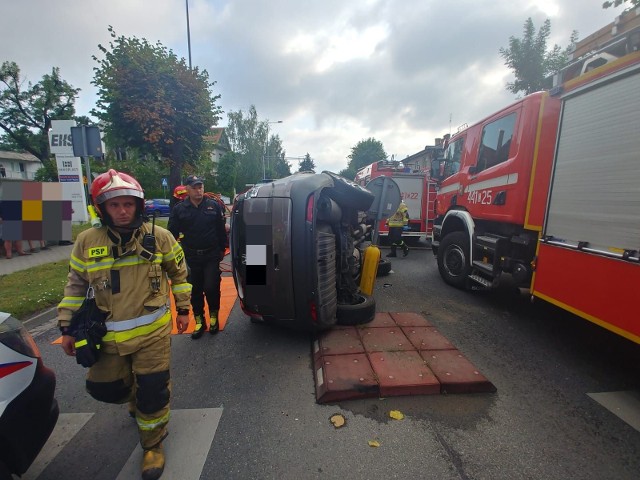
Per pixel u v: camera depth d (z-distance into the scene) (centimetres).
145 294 197
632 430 235
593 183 289
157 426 203
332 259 353
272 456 213
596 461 207
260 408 262
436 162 676
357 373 288
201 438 230
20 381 172
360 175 1509
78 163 1320
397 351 327
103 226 195
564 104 328
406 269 737
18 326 183
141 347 195
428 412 254
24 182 789
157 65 875
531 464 204
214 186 3556
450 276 584
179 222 377
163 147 938
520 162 417
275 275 324
